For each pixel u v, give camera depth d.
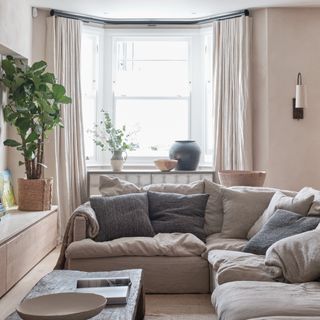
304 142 5.46
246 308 1.92
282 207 3.42
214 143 5.73
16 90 4.55
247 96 5.47
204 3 5.30
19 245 3.76
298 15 5.46
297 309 1.89
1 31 4.31
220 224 3.90
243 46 5.51
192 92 6.17
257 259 2.80
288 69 5.46
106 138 6.13
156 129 6.29
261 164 5.50
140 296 2.79
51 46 5.50
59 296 1.93
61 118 5.44
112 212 3.76
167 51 6.26
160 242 3.49
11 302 3.30
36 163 4.87
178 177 5.66
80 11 5.63
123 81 6.27
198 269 3.40
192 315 2.98
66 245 3.61
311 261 2.38
